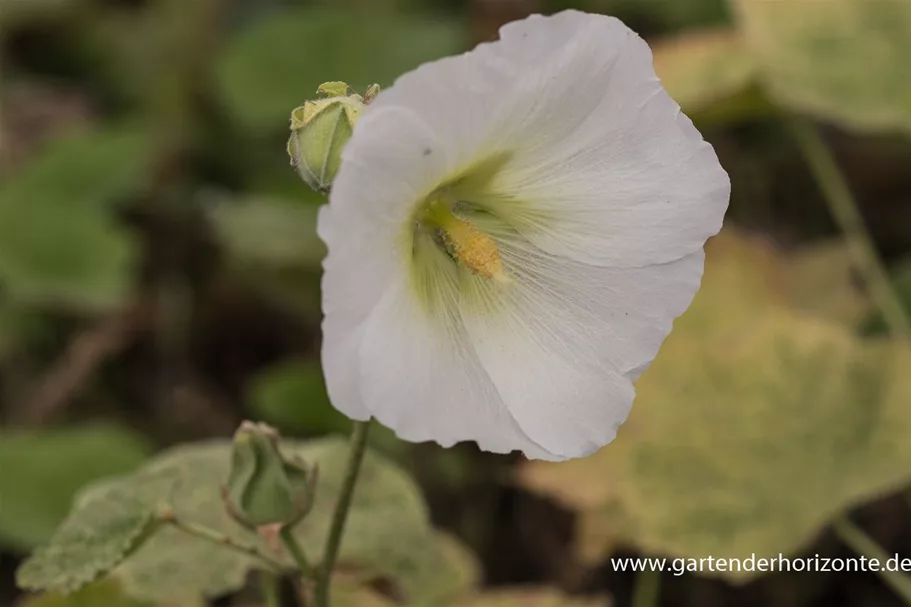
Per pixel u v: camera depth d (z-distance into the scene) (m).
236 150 1.04
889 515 0.77
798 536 0.67
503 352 0.55
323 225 0.51
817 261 0.82
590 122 0.54
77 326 0.91
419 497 0.67
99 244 0.89
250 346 0.95
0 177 1.01
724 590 0.76
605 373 0.55
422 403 0.53
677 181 0.54
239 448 0.58
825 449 0.68
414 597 0.67
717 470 0.68
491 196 0.56
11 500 0.73
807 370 0.69
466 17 1.11
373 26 1.03
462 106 0.52
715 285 0.78
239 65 0.99
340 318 0.52
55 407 0.87
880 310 0.81
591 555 0.71
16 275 0.85
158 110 1.05
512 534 0.81
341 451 0.67
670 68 0.78
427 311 0.55
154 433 0.87
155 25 1.10
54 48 1.11
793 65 0.75
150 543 0.64
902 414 0.68
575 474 0.71
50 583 0.59
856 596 0.76
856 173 1.01
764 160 1.00
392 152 0.52
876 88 0.75
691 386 0.69
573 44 0.53
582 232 0.55
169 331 0.94
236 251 0.88
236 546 0.60
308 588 0.61
